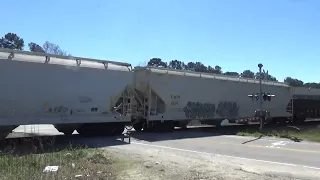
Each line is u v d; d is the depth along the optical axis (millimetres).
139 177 9273
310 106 42312
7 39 89812
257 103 33875
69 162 10898
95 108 19734
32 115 17031
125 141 18781
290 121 40031
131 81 21781
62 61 18422
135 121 24297
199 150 15977
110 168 10320
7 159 10773
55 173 8977
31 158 11148
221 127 30656
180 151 15438
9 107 16219
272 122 37719
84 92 19188
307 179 9883
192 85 27094
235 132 25781
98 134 20844
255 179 9500
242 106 32031
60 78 18125
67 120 18422
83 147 15758
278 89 37281
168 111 25266
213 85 29016
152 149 15789
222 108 29812
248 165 12133
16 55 16672
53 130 23562
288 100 38812
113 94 20672
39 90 17266
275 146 17703
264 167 11766
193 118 27078
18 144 16000
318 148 17094
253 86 33500
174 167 11023
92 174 9172
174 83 25719
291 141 20172
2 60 16016
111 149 15430
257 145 18031
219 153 15133
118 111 21219
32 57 17266
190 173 10023
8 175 8656
